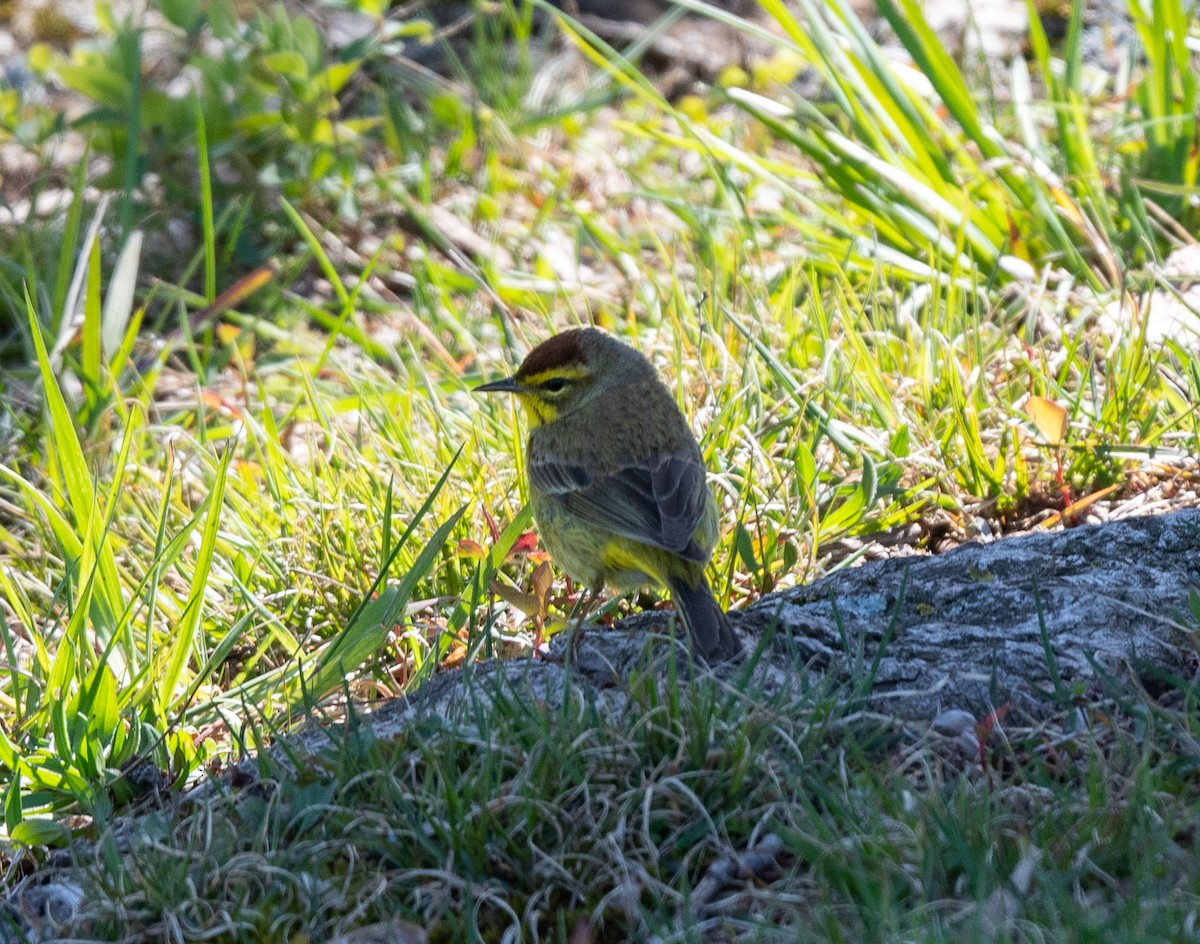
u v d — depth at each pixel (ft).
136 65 53.42
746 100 49.80
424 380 41.91
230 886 21.61
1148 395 36.55
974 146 52.16
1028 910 18.74
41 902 23.38
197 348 49.55
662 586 30.48
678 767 22.25
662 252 46.65
